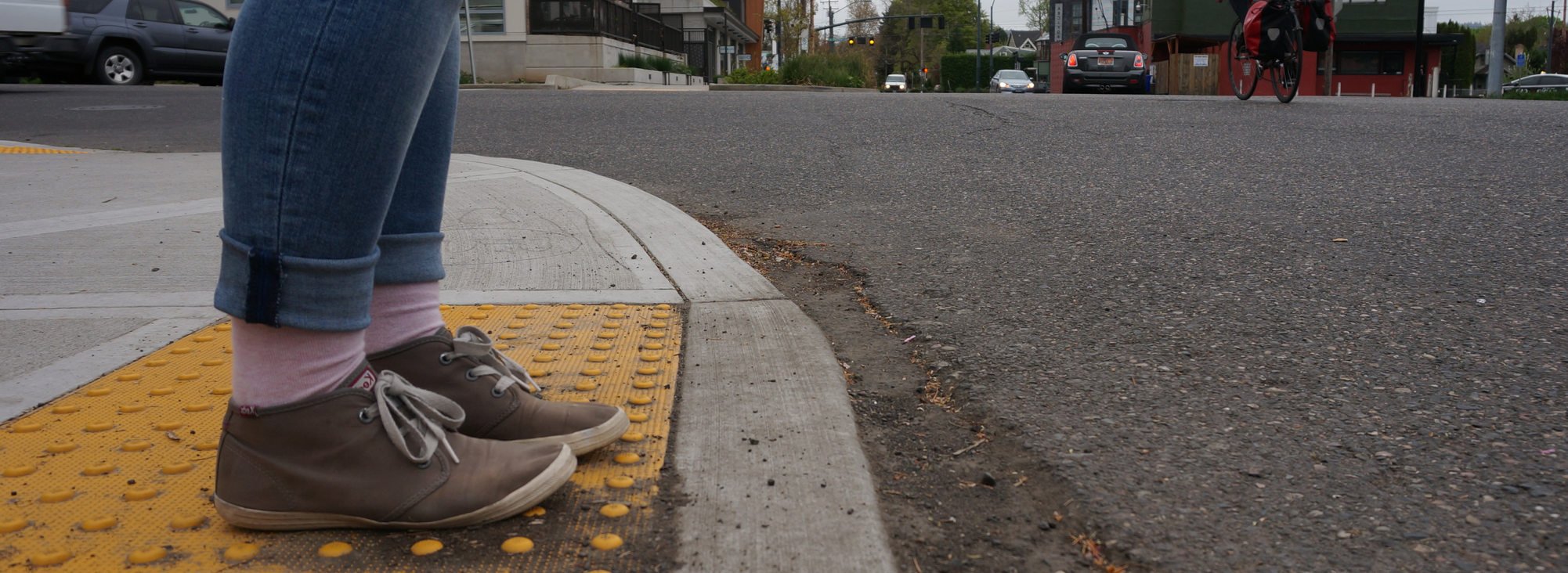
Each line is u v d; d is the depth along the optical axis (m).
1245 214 4.25
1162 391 2.29
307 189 1.39
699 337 2.67
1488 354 2.47
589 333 2.71
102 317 2.80
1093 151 6.19
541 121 8.45
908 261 3.69
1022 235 4.04
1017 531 1.69
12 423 2.03
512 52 24.36
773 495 1.74
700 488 1.76
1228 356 2.51
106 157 6.28
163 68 15.49
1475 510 1.69
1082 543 1.64
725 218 4.64
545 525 1.62
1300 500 1.75
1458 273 3.25
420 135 1.79
